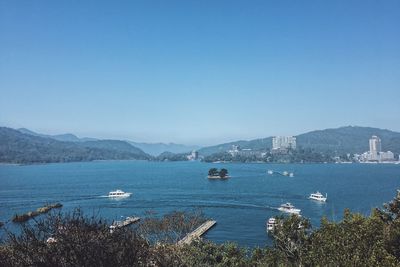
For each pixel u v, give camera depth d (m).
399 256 26.94
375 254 24.38
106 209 122.19
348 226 28.45
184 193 169.00
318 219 105.06
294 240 34.06
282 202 138.00
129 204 135.00
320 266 25.31
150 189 189.00
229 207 126.50
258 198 149.50
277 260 33.84
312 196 145.12
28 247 14.78
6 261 14.66
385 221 33.72
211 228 91.50
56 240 15.20
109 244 15.55
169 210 115.44
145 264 16.78
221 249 37.75
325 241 26.88
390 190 172.62
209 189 185.25
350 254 24.92
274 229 36.28
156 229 37.22
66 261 14.59
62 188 196.88
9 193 175.75
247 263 36.00
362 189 178.38
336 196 154.25
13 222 82.31
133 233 17.31
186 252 32.03
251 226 93.94
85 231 15.55
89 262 14.74
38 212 104.88
